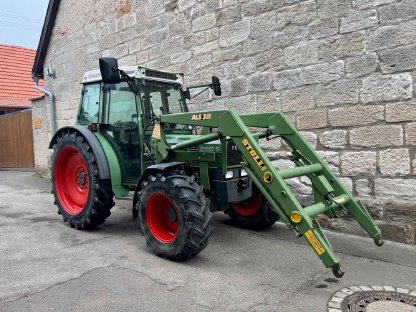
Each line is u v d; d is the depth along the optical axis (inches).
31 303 115.2
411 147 170.4
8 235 185.8
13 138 519.8
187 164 171.0
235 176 168.4
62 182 208.8
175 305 114.7
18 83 636.1
